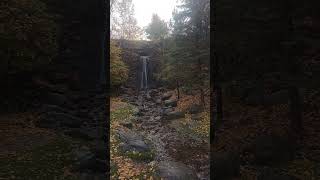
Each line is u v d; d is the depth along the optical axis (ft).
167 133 53.01
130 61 116.88
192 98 69.10
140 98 90.84
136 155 39.09
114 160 36.96
